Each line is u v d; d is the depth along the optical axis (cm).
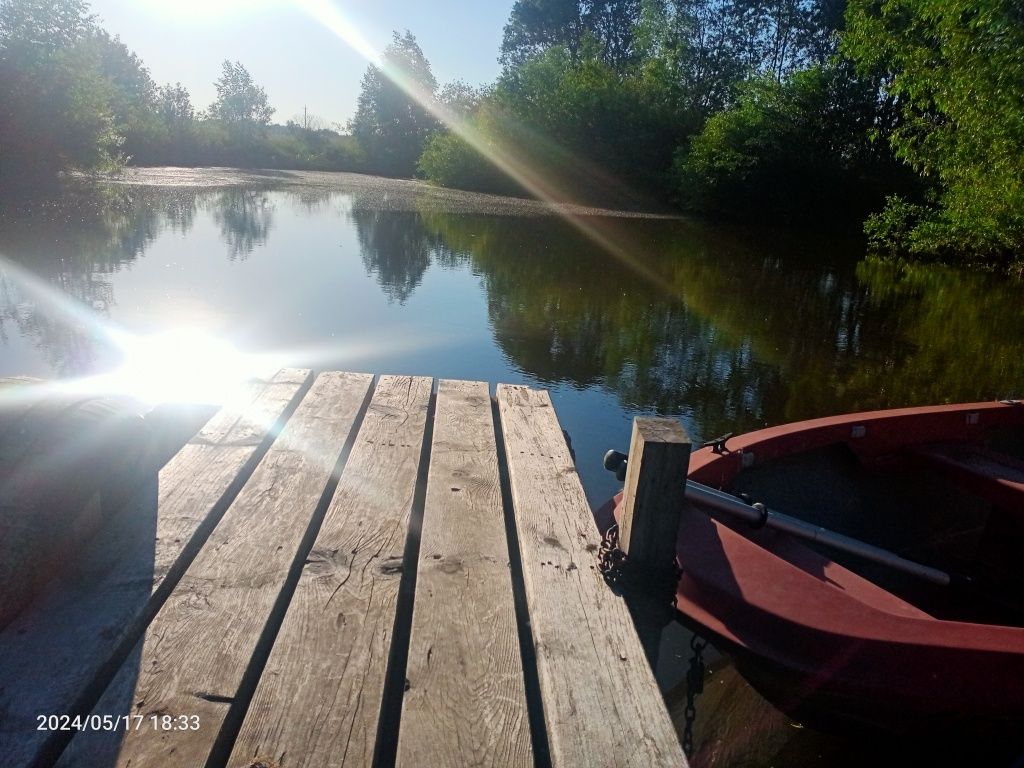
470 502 278
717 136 2678
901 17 1478
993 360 879
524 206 2638
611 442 564
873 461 433
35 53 1609
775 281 1414
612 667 193
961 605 405
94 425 234
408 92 5084
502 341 837
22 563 192
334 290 1055
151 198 2212
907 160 1560
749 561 279
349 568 228
